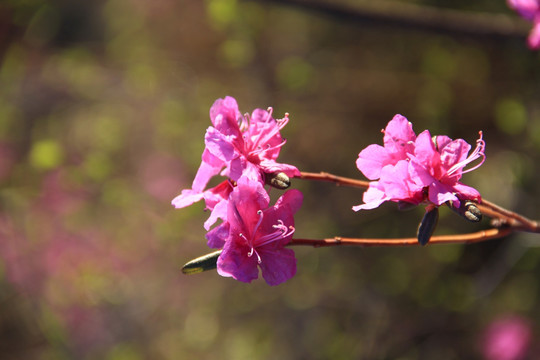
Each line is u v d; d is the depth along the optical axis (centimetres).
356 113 764
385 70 760
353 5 643
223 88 791
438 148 287
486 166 707
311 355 718
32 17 801
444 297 691
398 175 273
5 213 777
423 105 737
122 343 774
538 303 674
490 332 680
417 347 694
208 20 800
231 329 763
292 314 743
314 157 761
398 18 636
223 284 768
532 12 450
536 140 679
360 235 725
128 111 823
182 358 767
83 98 853
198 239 761
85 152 834
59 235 790
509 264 672
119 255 788
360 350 703
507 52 711
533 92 705
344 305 723
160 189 790
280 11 771
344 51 774
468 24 629
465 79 727
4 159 820
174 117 765
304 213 741
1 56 823
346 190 745
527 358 670
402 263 712
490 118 719
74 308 776
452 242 313
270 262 272
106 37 876
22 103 845
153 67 804
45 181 802
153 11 819
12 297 772
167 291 781
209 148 281
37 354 768
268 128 303
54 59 849
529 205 676
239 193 268
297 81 743
